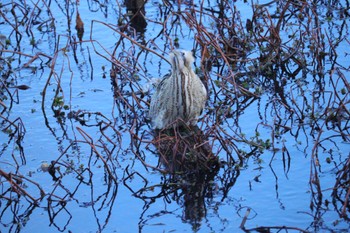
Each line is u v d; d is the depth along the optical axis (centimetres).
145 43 1731
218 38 1653
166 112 1391
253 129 1382
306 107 1453
